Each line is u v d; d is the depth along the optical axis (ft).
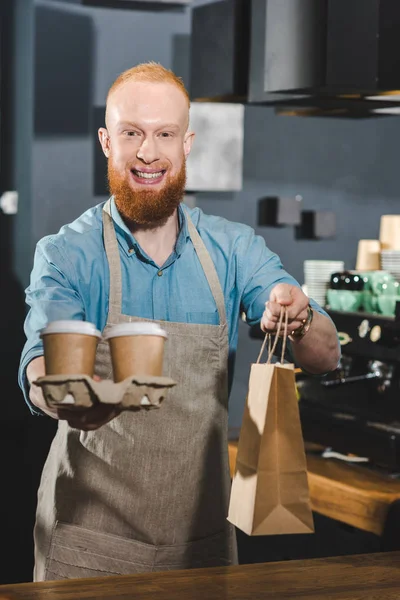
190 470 7.27
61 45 14.92
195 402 7.29
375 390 10.95
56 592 5.16
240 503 5.36
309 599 5.13
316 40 9.14
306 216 16.65
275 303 6.23
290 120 16.44
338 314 11.53
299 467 5.29
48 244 7.34
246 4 11.35
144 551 7.22
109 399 4.61
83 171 15.24
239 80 11.43
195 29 12.25
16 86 15.31
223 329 7.47
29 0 14.82
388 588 5.34
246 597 5.13
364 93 9.47
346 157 16.97
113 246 7.38
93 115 15.24
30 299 6.97
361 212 17.20
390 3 8.76
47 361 4.80
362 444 10.60
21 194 15.31
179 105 6.94
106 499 7.22
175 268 7.50
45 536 7.44
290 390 5.27
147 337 4.85
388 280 11.18
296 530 5.28
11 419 15.57
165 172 6.95
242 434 5.45
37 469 15.37
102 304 7.43
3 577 15.21
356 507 10.03
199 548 7.34
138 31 15.35
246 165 16.16
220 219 7.98
